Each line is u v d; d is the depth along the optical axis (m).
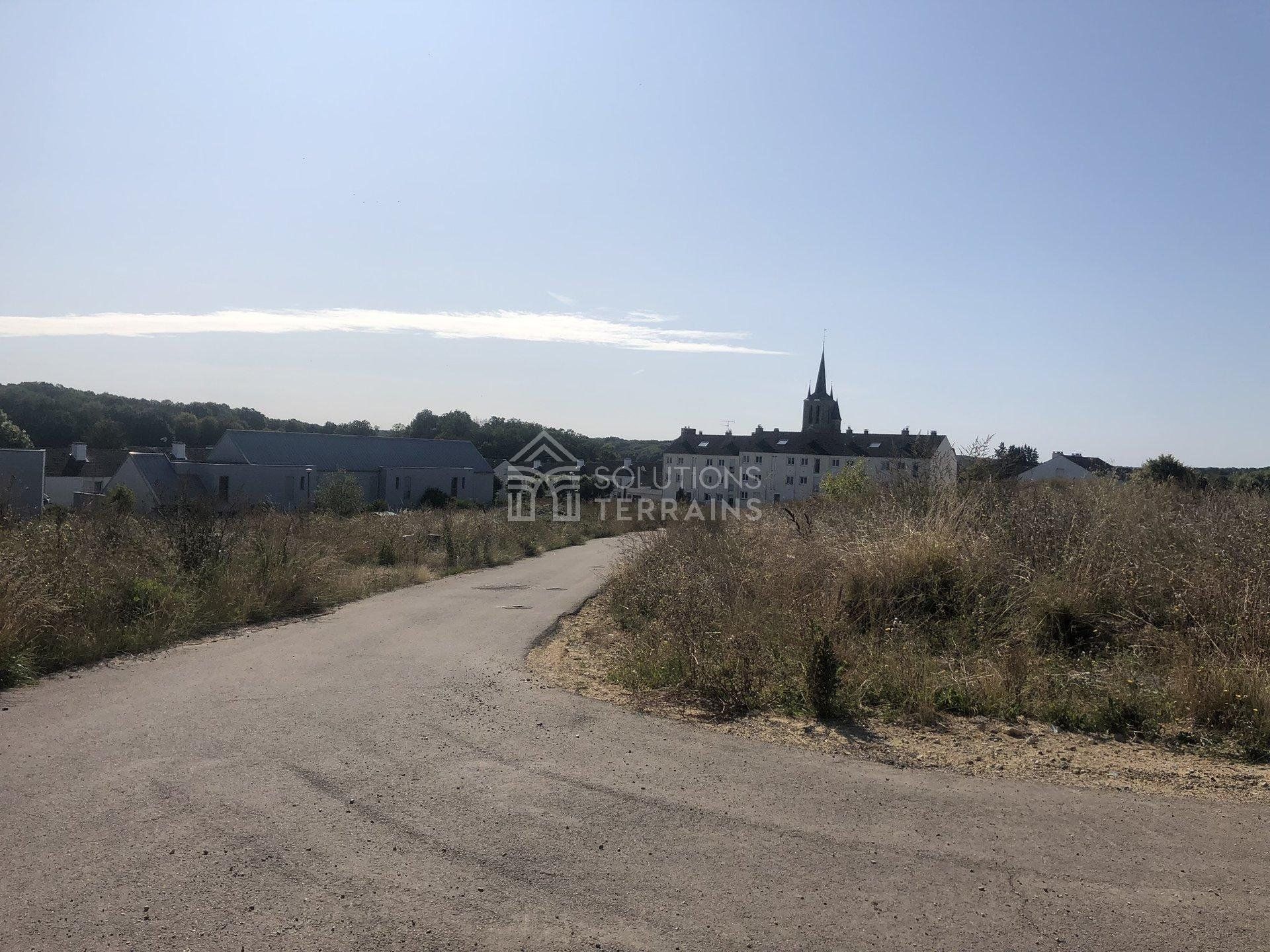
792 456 78.56
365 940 3.34
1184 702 6.49
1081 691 6.92
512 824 4.46
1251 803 4.86
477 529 23.72
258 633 10.33
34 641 8.18
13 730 6.02
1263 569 8.64
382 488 59.34
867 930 3.45
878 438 81.06
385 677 7.86
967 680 7.14
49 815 4.48
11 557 9.33
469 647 9.55
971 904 3.66
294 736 5.92
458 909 3.59
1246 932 3.45
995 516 11.69
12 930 3.37
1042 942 3.37
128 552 11.84
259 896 3.67
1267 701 6.14
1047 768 5.44
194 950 3.25
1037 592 9.03
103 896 3.65
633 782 5.11
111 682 7.59
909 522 10.82
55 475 53.44
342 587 13.91
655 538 15.70
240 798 4.76
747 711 6.76
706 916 3.55
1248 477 22.42
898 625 8.74
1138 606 8.87
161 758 5.42
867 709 6.79
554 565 20.94
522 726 6.27
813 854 4.14
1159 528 11.20
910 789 5.04
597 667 8.71
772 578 10.27
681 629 8.34
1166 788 5.10
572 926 3.47
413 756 5.53
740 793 4.95
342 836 4.28
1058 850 4.21
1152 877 3.93
